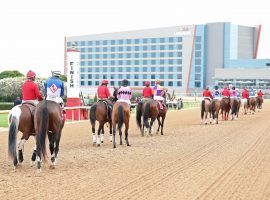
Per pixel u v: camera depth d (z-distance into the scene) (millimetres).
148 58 124062
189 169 12352
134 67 125562
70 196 8969
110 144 18312
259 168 12617
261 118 36406
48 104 11922
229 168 12578
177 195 9141
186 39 120375
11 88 48375
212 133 23516
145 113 20859
